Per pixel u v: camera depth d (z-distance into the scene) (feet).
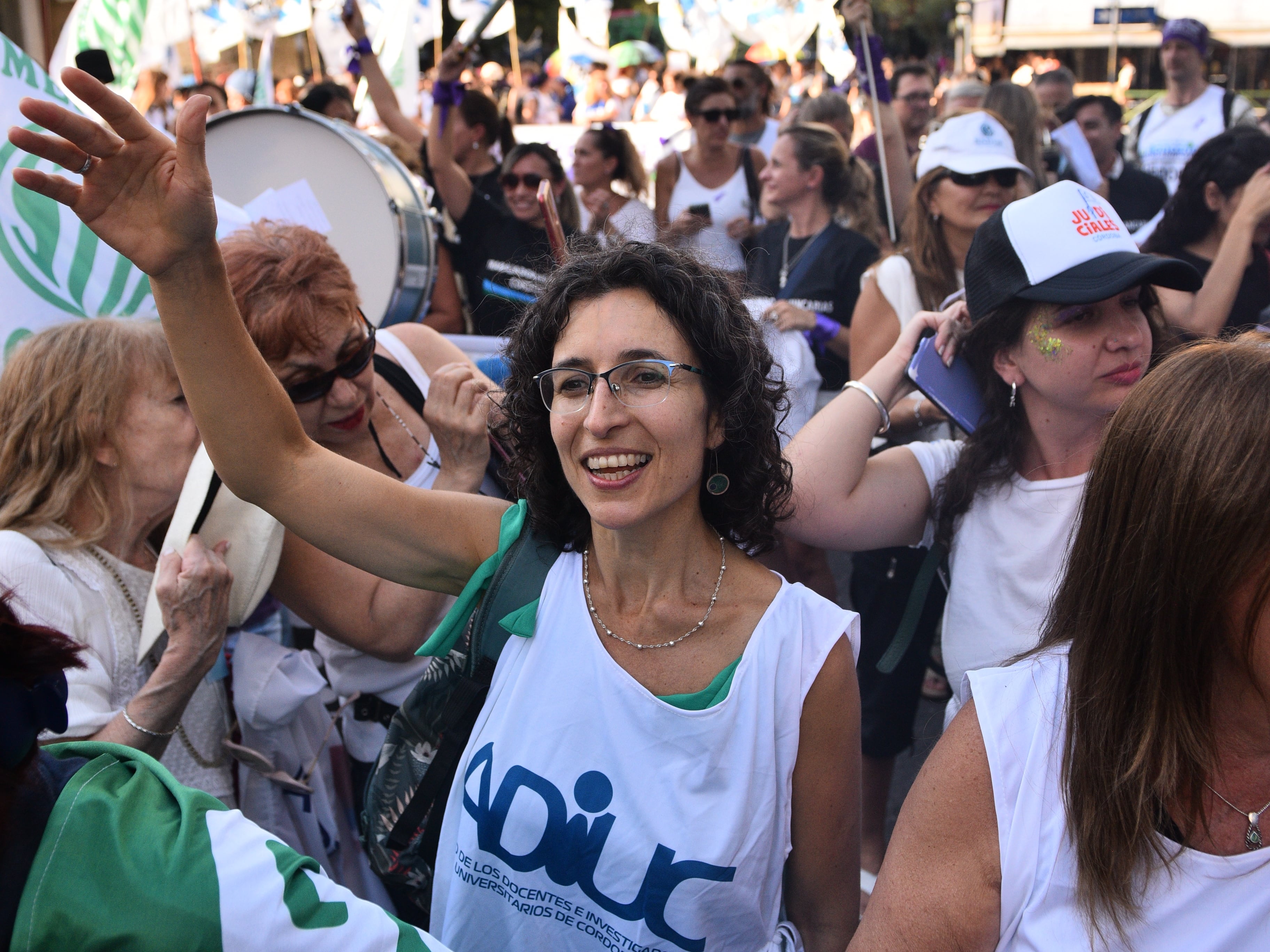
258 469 4.88
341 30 23.99
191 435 6.11
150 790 3.43
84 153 4.15
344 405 6.64
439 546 5.09
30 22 36.91
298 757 6.72
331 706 7.38
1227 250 8.79
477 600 4.93
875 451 9.82
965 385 6.31
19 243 7.75
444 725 4.93
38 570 5.59
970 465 6.16
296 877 3.40
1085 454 5.91
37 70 7.89
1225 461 3.16
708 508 4.91
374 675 6.91
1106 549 3.49
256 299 6.23
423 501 5.12
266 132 11.45
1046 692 3.73
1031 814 3.63
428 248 11.42
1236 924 3.38
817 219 13.50
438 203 15.85
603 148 17.31
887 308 10.33
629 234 5.17
